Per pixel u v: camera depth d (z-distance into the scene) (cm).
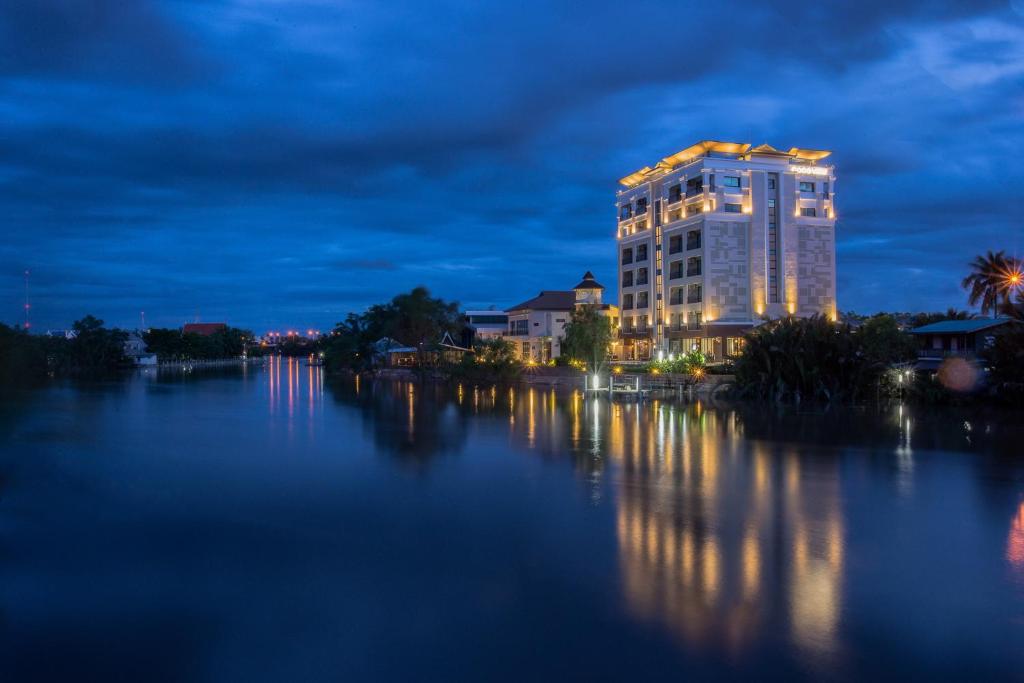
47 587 1252
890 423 3625
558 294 10194
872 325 5369
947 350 5266
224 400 5641
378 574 1302
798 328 4950
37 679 927
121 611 1145
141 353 15575
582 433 3303
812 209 7338
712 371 5975
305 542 1508
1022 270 6588
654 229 8106
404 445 2939
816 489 2011
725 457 2577
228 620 1105
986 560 1366
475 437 3181
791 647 994
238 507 1834
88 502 1902
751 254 7081
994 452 2662
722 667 937
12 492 2030
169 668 953
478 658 966
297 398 5812
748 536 1531
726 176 7106
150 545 1499
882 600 1162
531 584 1242
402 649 996
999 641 1010
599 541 1498
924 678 909
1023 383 4097
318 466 2436
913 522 1645
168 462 2547
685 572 1300
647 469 2338
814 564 1343
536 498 1911
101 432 3472
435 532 1578
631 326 8556
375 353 10594
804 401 4816
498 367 7112
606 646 998
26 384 8275
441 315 8694
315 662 962
